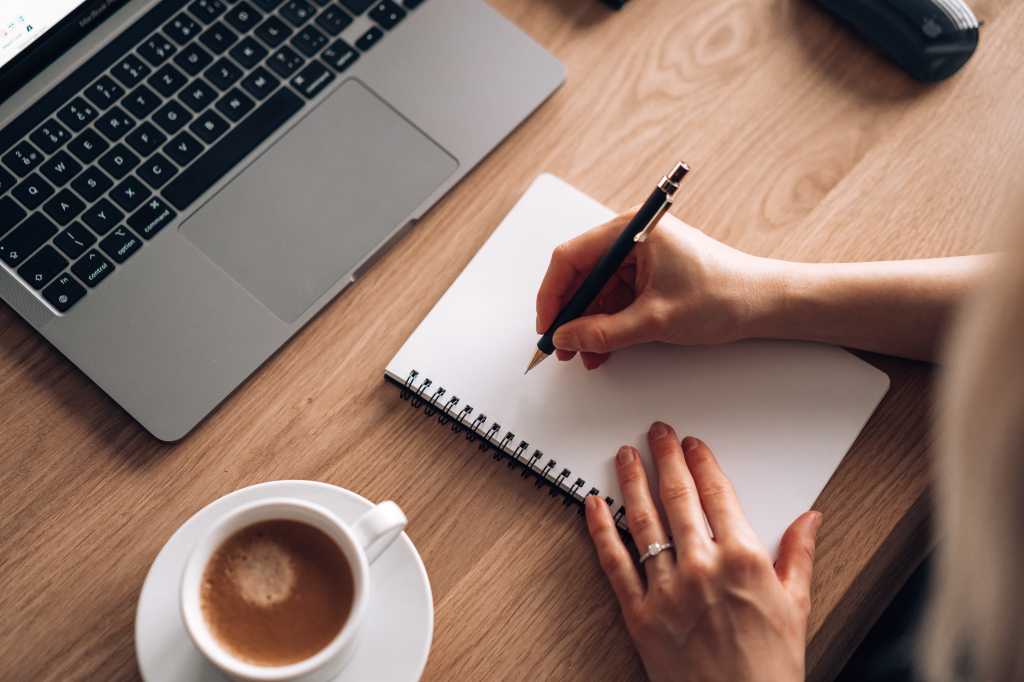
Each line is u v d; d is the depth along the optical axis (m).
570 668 0.64
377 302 0.72
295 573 0.56
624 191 0.77
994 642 0.53
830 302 0.69
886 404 0.71
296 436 0.68
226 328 0.69
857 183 0.77
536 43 0.78
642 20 0.82
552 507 0.68
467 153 0.75
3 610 0.63
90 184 0.70
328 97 0.75
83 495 0.66
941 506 0.65
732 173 0.77
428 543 0.66
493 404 0.69
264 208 0.71
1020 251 0.38
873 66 0.81
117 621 0.63
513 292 0.72
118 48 0.73
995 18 0.82
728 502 0.65
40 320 0.68
